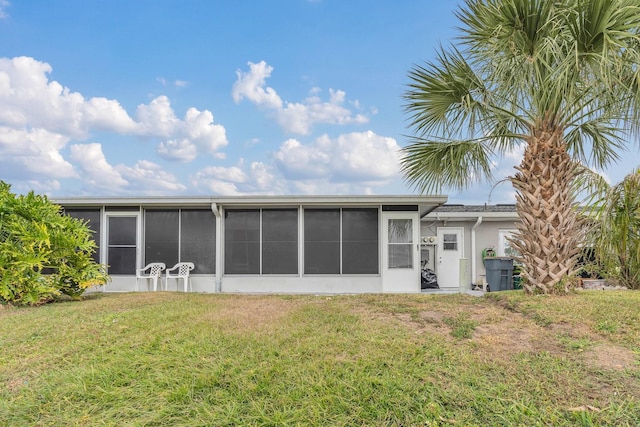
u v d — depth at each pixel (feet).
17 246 23.11
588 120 20.98
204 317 17.83
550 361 11.68
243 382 11.12
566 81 16.07
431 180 23.67
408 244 36.83
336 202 35.76
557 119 18.75
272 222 37.93
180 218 38.11
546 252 19.21
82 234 25.77
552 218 19.06
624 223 21.77
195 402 10.29
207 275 37.60
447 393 10.21
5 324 17.35
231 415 9.64
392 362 11.97
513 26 16.87
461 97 19.77
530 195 19.43
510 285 36.04
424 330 14.93
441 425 9.06
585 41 15.70
